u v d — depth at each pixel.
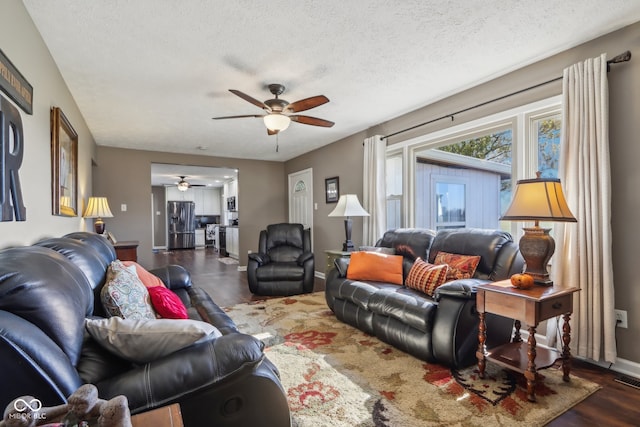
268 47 2.38
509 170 3.20
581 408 1.76
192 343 1.12
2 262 0.91
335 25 2.12
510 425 1.61
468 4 1.94
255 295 4.42
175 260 8.25
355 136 4.86
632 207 2.17
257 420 1.14
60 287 1.00
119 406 0.62
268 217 6.93
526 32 2.25
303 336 2.81
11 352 0.75
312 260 4.53
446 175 3.92
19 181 1.57
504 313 1.95
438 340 2.20
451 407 1.76
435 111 3.58
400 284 2.98
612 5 1.97
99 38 2.21
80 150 3.62
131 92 3.14
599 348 2.21
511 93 2.87
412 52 2.49
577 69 2.33
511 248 2.50
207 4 1.89
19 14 1.72
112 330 1.09
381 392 1.92
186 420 1.04
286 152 6.16
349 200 4.04
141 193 5.72
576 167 2.32
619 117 2.23
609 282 2.18
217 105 3.52
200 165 6.32
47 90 2.23
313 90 3.20
